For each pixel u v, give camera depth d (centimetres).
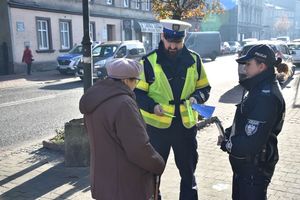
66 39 2641
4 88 1512
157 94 342
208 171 490
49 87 1524
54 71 2342
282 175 471
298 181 453
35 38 2339
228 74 1941
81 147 510
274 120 250
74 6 2677
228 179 463
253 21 7381
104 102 234
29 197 418
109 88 237
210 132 682
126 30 3338
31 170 505
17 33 2203
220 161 527
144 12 3612
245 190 270
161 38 346
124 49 1709
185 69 343
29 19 2283
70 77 1952
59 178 474
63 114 952
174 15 919
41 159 555
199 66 356
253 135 249
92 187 251
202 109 313
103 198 243
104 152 238
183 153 355
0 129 794
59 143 600
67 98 1213
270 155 267
